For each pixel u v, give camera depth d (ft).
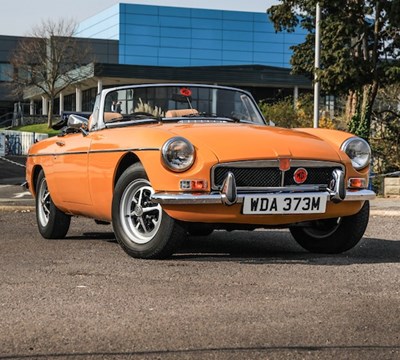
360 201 19.93
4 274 17.25
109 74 169.48
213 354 10.82
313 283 16.15
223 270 17.80
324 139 20.49
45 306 13.80
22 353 10.91
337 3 77.36
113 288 15.47
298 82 175.01
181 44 240.94
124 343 11.37
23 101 257.55
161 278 16.67
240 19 243.19
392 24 77.46
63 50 197.98
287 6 91.04
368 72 77.36
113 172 20.29
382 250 22.56
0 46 245.04
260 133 19.75
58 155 23.63
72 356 10.75
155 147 18.72
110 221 22.45
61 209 24.49
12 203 41.78
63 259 19.69
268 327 12.31
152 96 23.04
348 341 11.55
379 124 87.51
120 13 236.43
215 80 171.94
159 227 19.01
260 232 28.25
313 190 19.15
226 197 18.16
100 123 22.39
